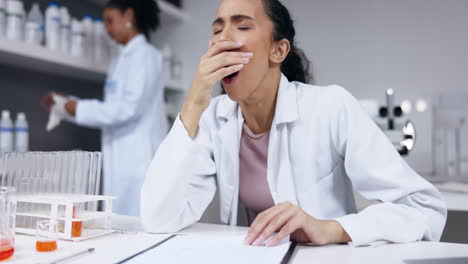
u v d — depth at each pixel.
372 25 2.65
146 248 0.60
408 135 1.74
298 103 0.92
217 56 0.79
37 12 1.79
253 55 0.81
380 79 2.62
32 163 0.73
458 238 1.55
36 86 2.07
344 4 2.71
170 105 2.57
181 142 0.81
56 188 0.72
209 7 2.67
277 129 0.92
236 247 0.62
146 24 1.98
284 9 0.90
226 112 0.98
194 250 0.60
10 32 1.57
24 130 1.69
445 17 2.50
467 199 1.21
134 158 1.84
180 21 2.73
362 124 0.86
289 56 1.03
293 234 0.69
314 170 0.91
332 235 0.66
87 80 2.41
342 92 0.91
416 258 0.56
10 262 0.50
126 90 1.81
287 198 0.91
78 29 1.90
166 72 2.50
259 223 0.66
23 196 0.67
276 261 0.54
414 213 0.74
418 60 2.55
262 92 0.89
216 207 1.19
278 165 0.92
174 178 0.78
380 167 0.82
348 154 0.85
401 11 2.59
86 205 0.72
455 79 2.47
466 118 1.90
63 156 0.72
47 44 1.79
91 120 1.76
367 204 1.07
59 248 0.58
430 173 1.97
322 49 2.74
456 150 1.90
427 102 2.05
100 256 0.55
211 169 0.96
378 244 0.66
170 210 0.77
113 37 1.95
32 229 0.67
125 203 1.84
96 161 0.73
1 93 1.87
